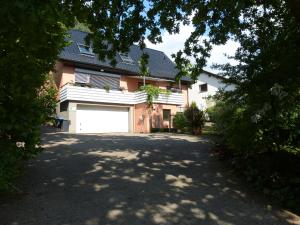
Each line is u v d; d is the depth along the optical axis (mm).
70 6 5965
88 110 23578
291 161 7531
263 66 7613
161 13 8727
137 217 5391
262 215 5832
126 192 6555
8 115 4738
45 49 5852
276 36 8047
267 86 7363
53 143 12414
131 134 20234
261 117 7332
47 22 4012
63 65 23094
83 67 23844
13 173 4965
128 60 27516
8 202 5727
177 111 26812
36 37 4363
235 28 8719
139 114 25625
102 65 24328
